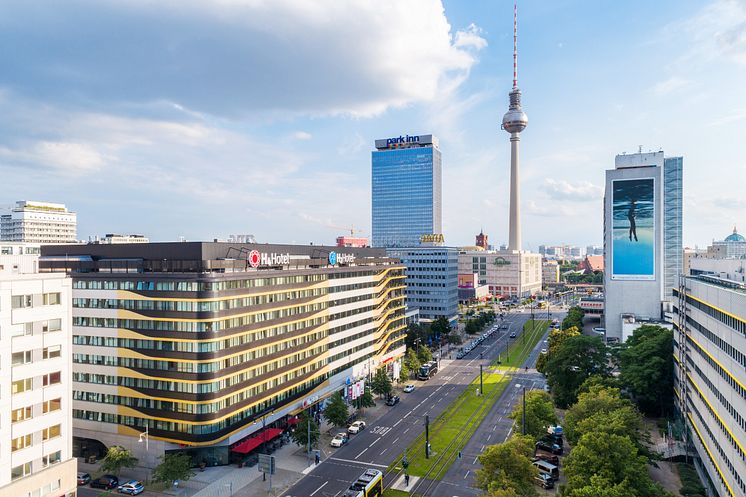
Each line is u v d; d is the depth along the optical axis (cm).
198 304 8794
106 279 9475
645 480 6538
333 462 9256
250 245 10338
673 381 11806
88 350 9612
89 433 9575
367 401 11912
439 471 8762
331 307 12725
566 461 7256
